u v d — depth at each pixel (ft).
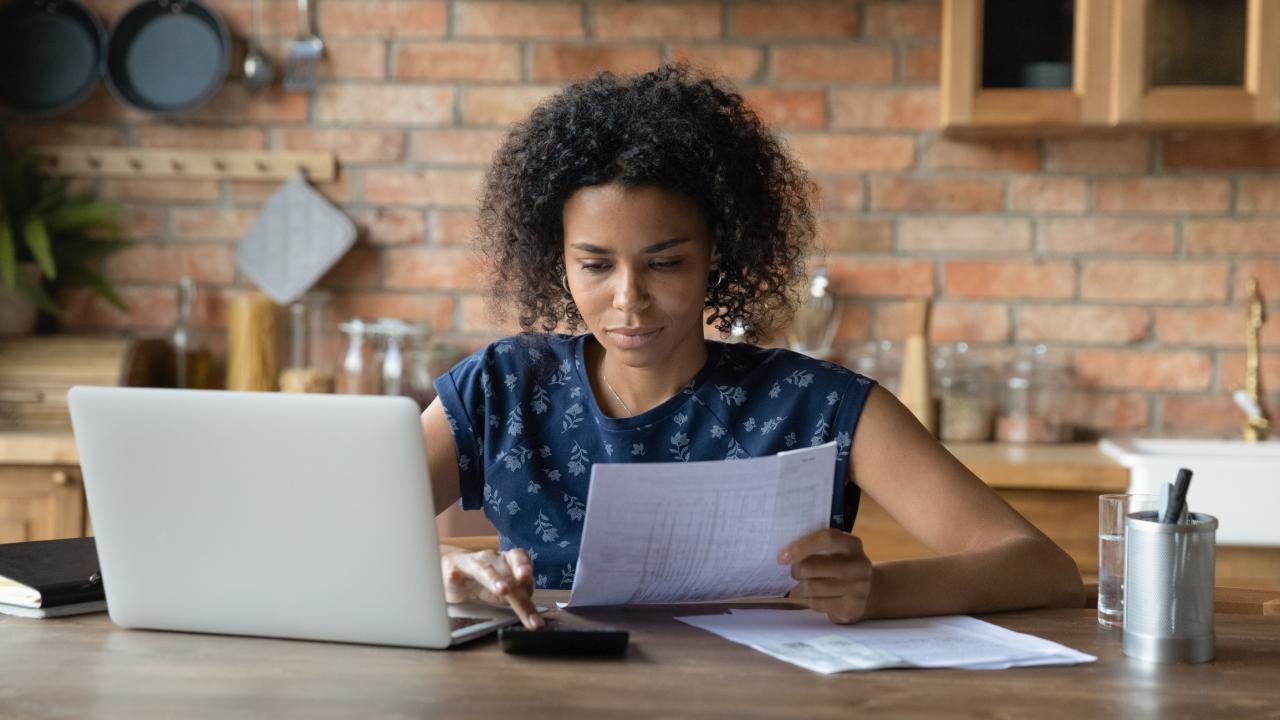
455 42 10.55
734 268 5.49
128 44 10.62
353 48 10.61
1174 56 9.25
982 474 8.91
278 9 10.61
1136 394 10.33
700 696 3.51
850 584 4.26
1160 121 9.26
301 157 10.63
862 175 10.41
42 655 3.91
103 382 9.97
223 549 4.04
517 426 5.48
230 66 10.63
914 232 10.41
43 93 10.64
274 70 10.64
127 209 10.80
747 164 5.24
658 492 4.08
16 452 9.13
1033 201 10.32
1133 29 9.21
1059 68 9.37
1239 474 8.52
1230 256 10.22
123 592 4.17
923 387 10.02
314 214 10.62
